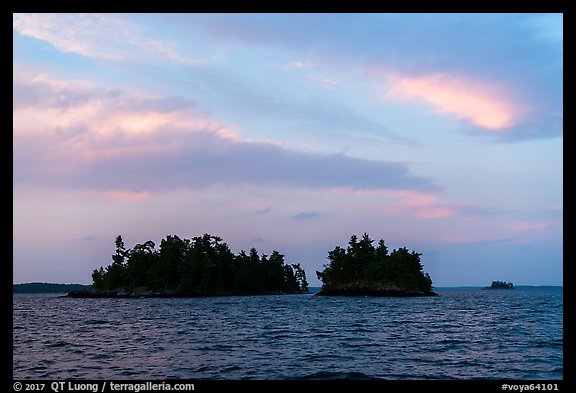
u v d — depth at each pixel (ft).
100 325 144.97
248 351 83.20
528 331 118.52
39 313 229.25
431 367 67.87
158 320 167.53
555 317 174.50
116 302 407.44
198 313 214.28
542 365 69.15
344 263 498.69
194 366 67.77
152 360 73.10
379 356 77.77
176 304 337.93
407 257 486.38
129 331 122.72
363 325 140.15
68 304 371.97
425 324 143.33
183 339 102.53
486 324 142.10
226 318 176.24
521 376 61.41
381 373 63.26
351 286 488.02
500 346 89.61
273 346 90.22
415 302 351.05
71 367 67.00
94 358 75.05
